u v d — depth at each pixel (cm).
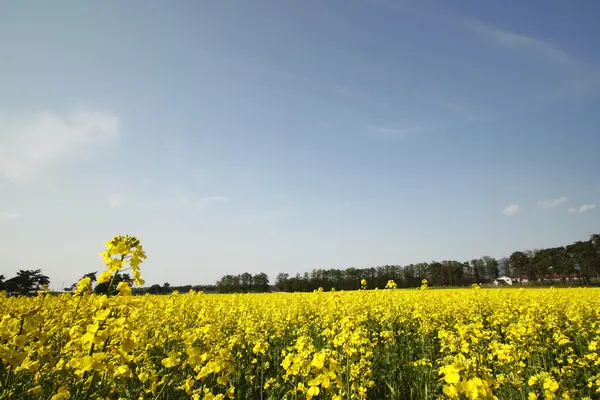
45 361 494
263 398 627
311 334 1075
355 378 582
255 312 1278
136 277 377
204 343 612
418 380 675
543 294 1783
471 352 632
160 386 519
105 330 340
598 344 717
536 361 762
